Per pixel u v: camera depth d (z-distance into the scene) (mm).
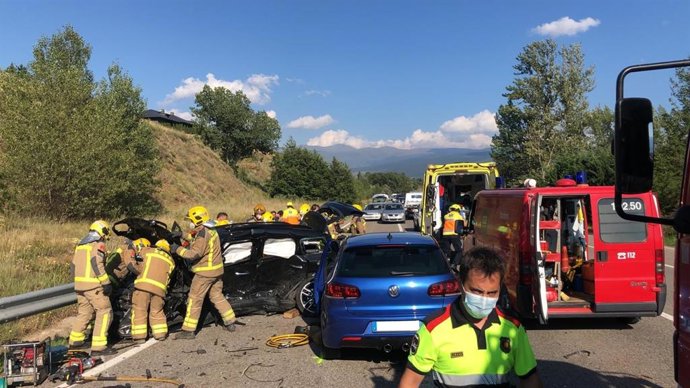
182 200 33062
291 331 7742
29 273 9969
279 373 5750
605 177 31641
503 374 2426
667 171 23984
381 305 5758
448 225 12000
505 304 7488
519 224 7020
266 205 41000
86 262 6805
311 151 60000
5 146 17906
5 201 17328
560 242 7602
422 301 5777
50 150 17219
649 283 6875
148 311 7574
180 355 6570
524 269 6867
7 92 18172
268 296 8766
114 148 20422
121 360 6375
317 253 9258
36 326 7996
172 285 8086
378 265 6020
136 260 7336
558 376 5406
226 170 46344
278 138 62312
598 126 48469
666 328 7367
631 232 6891
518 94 50875
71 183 17781
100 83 22984
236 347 6883
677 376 2391
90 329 7844
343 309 5832
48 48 22500
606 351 6285
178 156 39781
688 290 2260
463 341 2430
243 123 60125
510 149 53656
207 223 7578
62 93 18547
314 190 57250
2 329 7238
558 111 48938
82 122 18266
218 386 5371
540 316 6586
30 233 13602
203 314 8328
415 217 27078
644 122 2240
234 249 9109
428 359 2473
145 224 7762
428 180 16516
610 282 6883
